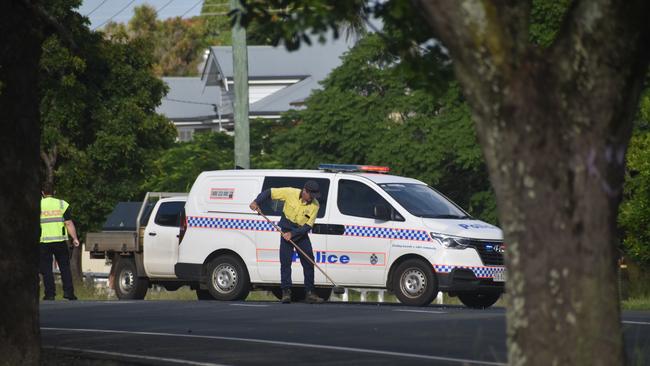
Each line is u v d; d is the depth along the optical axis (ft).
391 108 335.26
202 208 177.37
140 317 134.10
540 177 49.80
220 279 174.40
